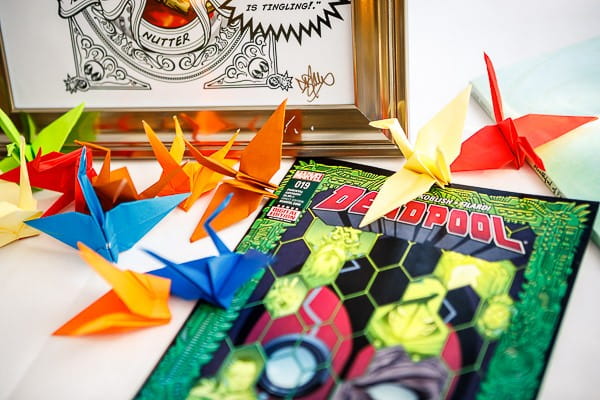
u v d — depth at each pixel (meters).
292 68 0.43
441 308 0.33
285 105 0.40
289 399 0.31
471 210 0.39
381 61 0.41
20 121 0.45
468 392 0.30
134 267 0.37
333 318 0.34
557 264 0.35
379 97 0.42
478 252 0.36
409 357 0.32
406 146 0.40
